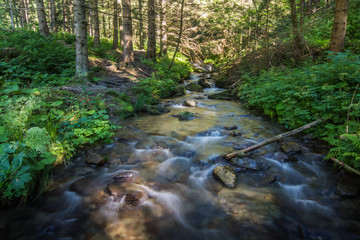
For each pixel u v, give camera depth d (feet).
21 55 28.04
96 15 57.77
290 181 11.66
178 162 13.76
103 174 12.30
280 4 38.88
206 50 65.92
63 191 10.75
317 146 14.98
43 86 21.97
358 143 10.07
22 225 8.77
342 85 15.56
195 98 34.14
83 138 14.83
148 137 17.28
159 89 33.22
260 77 29.86
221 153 14.42
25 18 112.37
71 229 8.63
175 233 8.59
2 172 9.01
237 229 8.71
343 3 23.08
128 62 40.98
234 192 10.89
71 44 47.42
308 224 8.91
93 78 28.22
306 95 17.30
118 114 21.63
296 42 31.42
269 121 21.34
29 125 13.34
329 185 11.20
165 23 59.11
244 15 38.99
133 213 9.50
